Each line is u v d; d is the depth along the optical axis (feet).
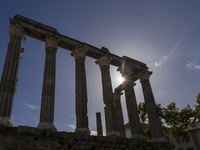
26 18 70.13
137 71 101.09
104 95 77.87
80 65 74.74
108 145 59.31
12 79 55.11
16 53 60.18
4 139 43.39
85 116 64.08
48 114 56.03
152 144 73.72
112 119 70.74
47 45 70.33
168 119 117.91
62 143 50.19
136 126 79.87
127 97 88.33
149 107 89.30
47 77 63.05
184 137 114.83
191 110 115.65
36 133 47.39
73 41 78.95
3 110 48.67
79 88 69.10
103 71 82.58
